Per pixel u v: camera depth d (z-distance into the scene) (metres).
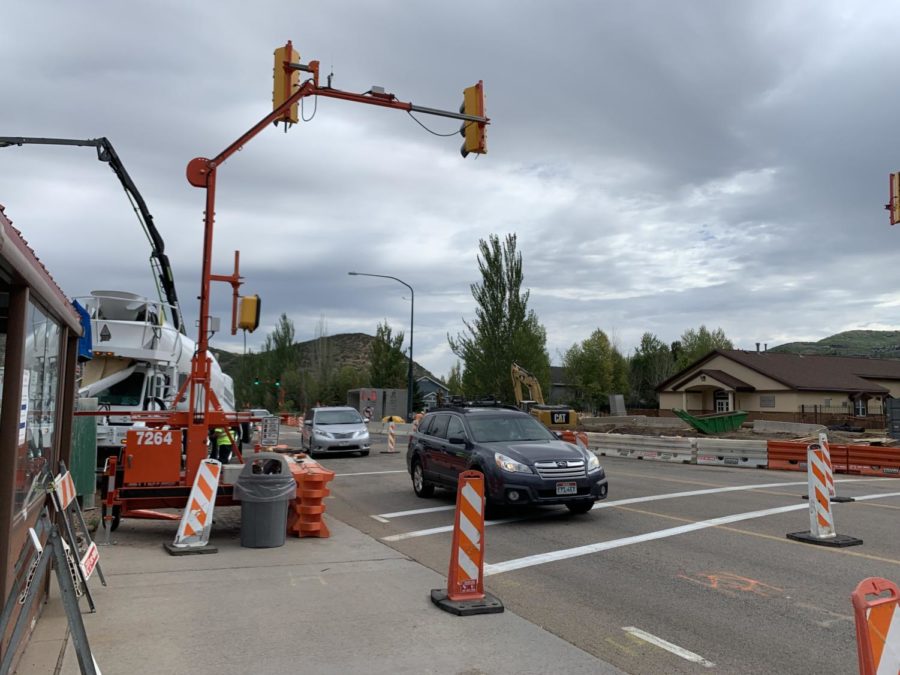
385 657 5.10
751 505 12.05
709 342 72.62
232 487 9.70
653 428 41.12
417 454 14.05
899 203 21.16
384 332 61.72
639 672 4.91
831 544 8.84
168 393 16.55
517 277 42.81
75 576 5.79
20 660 4.89
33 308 4.88
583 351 69.56
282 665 4.93
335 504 13.08
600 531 10.02
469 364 43.53
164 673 4.77
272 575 7.43
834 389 45.03
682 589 7.02
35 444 5.28
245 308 9.61
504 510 11.88
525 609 6.38
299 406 73.25
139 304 15.76
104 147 13.59
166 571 7.57
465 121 10.56
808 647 5.40
